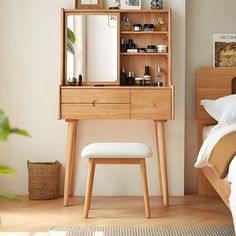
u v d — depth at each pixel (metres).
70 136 3.72
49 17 3.92
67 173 3.69
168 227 3.12
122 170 3.99
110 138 3.97
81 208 3.59
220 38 4.10
